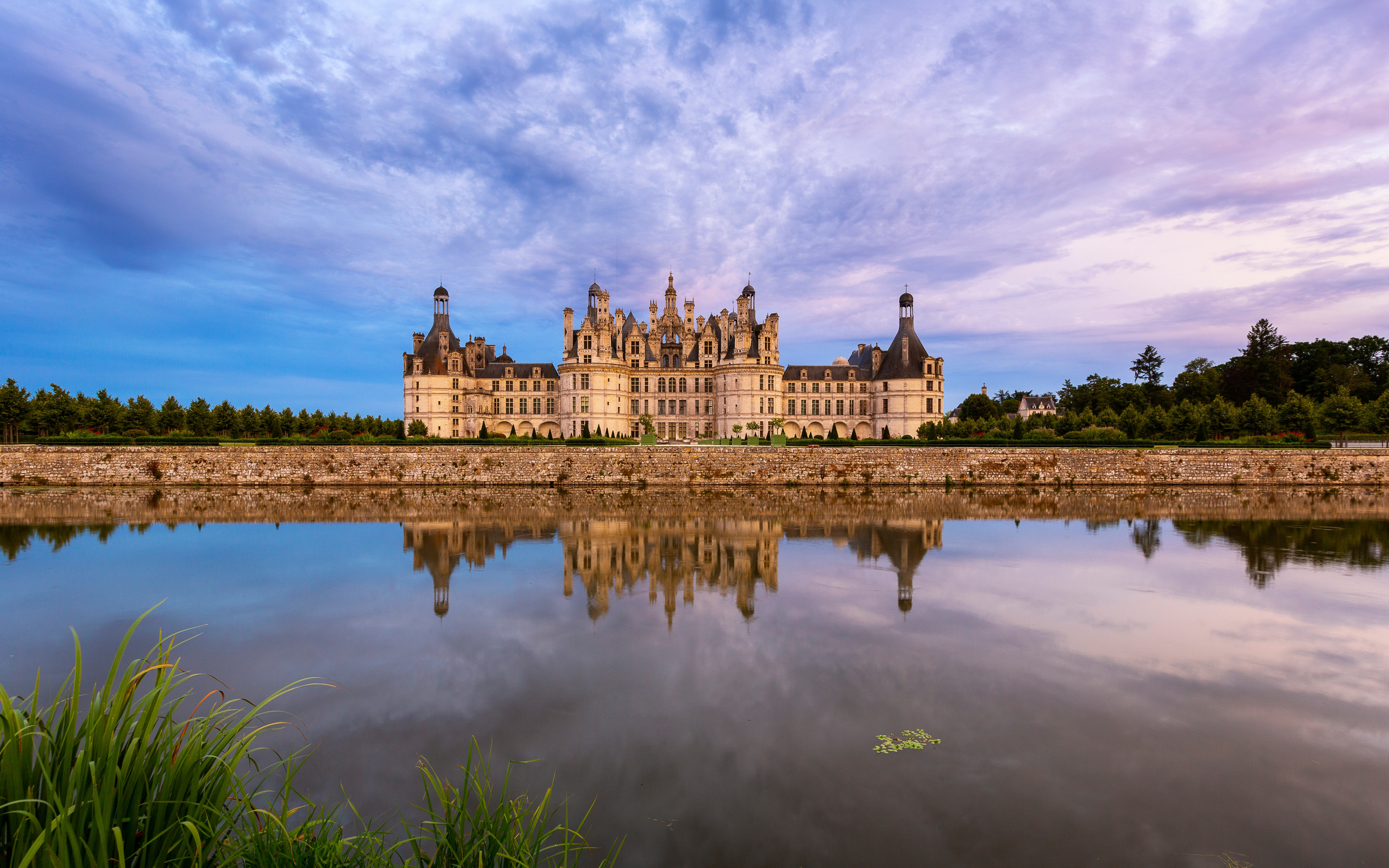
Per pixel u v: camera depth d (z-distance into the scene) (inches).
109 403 3265.3
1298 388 4549.7
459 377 4662.9
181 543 1314.0
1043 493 2310.5
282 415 3563.0
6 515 1694.1
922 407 4680.1
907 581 1027.9
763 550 1272.1
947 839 402.9
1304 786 461.7
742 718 565.0
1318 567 1116.5
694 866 374.0
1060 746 514.9
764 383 4596.5
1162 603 901.2
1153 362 5634.8
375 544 1316.4
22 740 221.6
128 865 231.5
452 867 281.7
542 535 1437.0
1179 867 378.0
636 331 4896.7
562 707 585.3
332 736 527.8
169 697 595.8
